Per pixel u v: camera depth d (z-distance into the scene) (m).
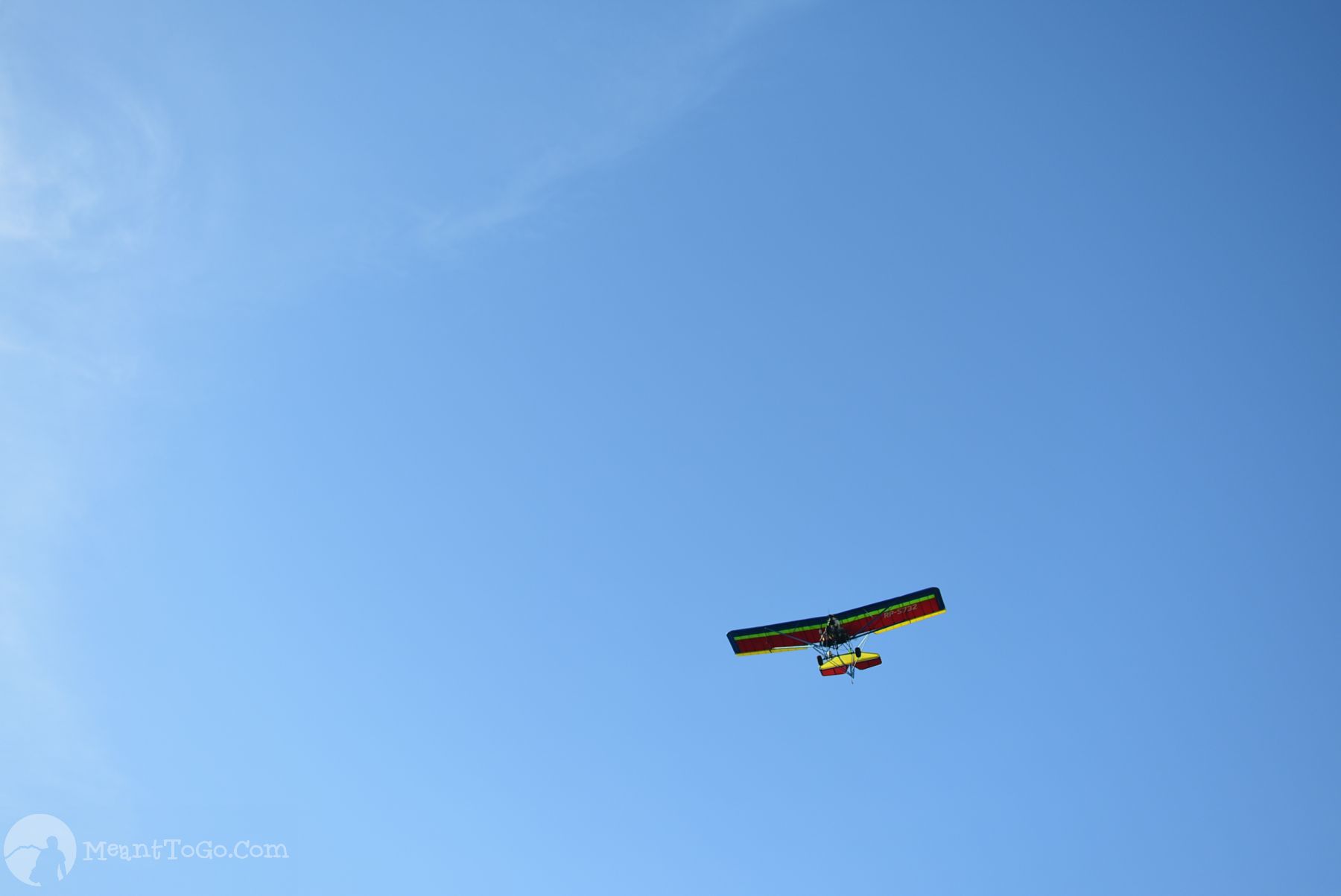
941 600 64.62
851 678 66.44
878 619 65.88
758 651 68.50
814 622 66.44
